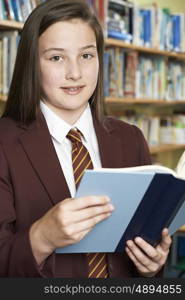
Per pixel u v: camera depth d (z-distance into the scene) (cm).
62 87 113
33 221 109
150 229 107
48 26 111
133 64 352
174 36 412
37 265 99
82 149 117
